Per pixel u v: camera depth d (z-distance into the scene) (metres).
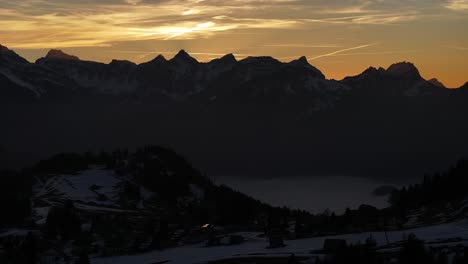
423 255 165.62
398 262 169.38
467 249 168.88
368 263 173.00
